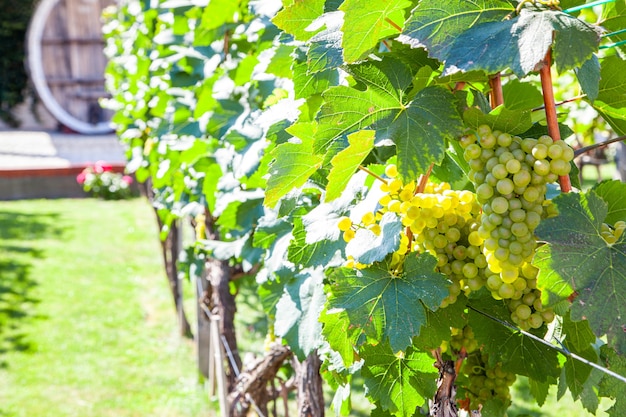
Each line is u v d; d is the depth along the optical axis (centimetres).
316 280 198
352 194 141
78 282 770
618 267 103
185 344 597
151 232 1004
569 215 104
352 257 132
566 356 137
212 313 469
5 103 1786
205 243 303
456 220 125
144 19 501
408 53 127
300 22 142
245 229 271
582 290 102
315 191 167
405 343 118
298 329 196
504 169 108
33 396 505
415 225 123
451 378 142
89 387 519
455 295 126
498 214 110
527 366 140
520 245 111
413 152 114
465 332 143
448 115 114
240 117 278
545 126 127
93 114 1689
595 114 405
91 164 1322
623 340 100
